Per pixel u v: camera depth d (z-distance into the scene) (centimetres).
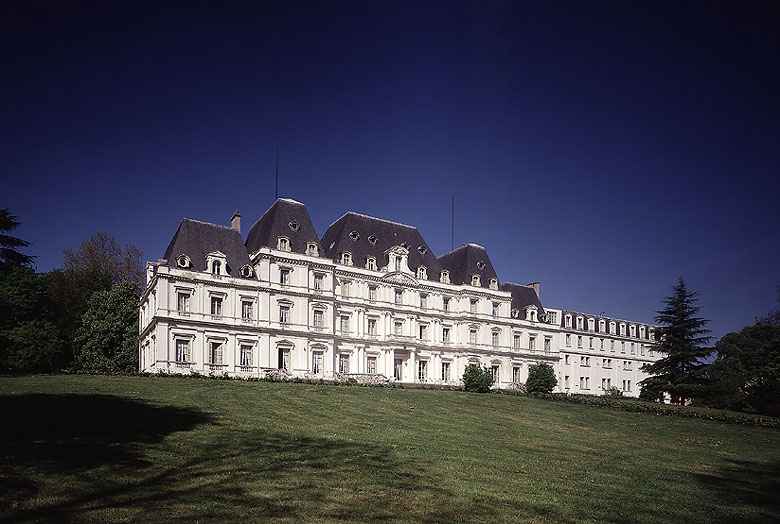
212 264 6944
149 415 3014
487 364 9019
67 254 8356
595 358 10594
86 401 3303
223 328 6800
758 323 9925
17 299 7375
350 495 1803
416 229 9394
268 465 2127
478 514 1714
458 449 2852
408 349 8250
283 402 4138
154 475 1883
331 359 7494
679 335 7550
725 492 2297
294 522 1517
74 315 8075
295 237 7675
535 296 10450
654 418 5150
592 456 3036
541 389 7406
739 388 6856
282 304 7281
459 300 9100
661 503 2028
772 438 4275
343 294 7975
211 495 1700
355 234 8494
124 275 8575
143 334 7169
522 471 2420
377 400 4738
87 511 1511
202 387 4628
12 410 2833
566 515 1781
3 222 3931
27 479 1736
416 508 1723
